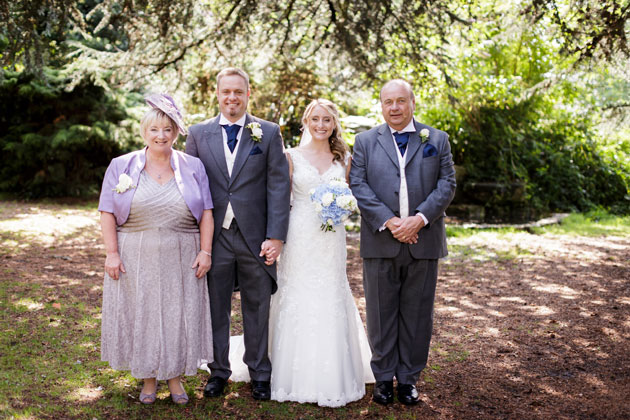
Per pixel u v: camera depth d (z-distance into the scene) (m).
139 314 2.99
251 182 3.28
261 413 3.12
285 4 7.74
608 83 11.51
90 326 4.45
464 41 8.41
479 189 11.80
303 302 3.34
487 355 4.14
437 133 3.37
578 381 3.67
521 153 12.68
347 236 9.07
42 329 4.32
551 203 12.84
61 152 11.83
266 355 3.36
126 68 8.47
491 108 11.97
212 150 3.27
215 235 3.25
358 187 3.35
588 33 5.79
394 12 7.44
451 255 7.82
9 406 3.04
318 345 3.28
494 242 8.81
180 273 3.08
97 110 12.02
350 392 3.30
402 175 3.29
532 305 5.48
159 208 3.03
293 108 10.39
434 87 9.23
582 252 8.16
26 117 12.46
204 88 9.46
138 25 7.54
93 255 7.14
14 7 6.78
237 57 8.43
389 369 3.35
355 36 7.53
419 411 3.21
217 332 3.34
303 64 9.54
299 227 3.39
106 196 3.04
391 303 3.34
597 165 13.21
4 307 4.79
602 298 5.74
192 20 7.88
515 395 3.45
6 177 12.44
